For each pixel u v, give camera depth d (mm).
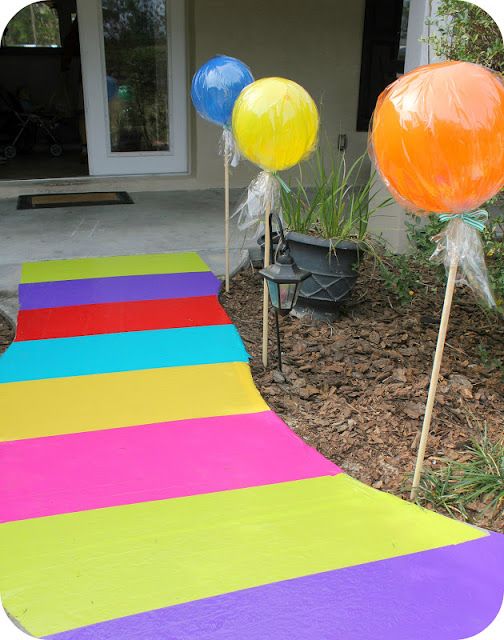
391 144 1997
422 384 3197
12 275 4516
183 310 4020
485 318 4004
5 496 2295
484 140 1866
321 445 2730
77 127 9875
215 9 6695
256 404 2965
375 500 2289
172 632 1738
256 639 1726
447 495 2396
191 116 7211
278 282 3016
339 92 7434
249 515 2201
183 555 2014
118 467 2479
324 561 1994
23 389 3064
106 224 5816
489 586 1916
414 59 4672
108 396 3018
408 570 1965
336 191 3828
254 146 3016
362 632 1754
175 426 2775
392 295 4348
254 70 7062
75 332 3689
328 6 7027
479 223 2062
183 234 5559
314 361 3447
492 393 3143
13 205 6426
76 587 1883
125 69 7016
